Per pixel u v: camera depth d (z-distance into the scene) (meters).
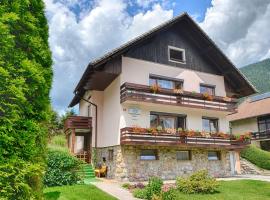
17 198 4.27
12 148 4.33
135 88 16.80
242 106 40.47
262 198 11.82
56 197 9.69
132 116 17.20
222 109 19.77
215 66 21.77
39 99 5.25
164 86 19.17
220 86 21.66
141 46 18.70
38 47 5.36
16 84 4.50
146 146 17.02
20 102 4.69
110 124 18.44
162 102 17.47
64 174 12.67
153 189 11.59
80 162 13.80
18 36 5.08
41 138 5.18
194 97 18.84
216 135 18.91
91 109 21.06
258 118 36.28
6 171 4.16
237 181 16.11
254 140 35.44
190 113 19.41
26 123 4.66
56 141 24.00
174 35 20.38
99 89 20.50
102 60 16.53
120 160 16.27
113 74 17.53
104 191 12.14
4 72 4.28
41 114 5.24
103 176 17.88
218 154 20.08
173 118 19.16
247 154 29.02
